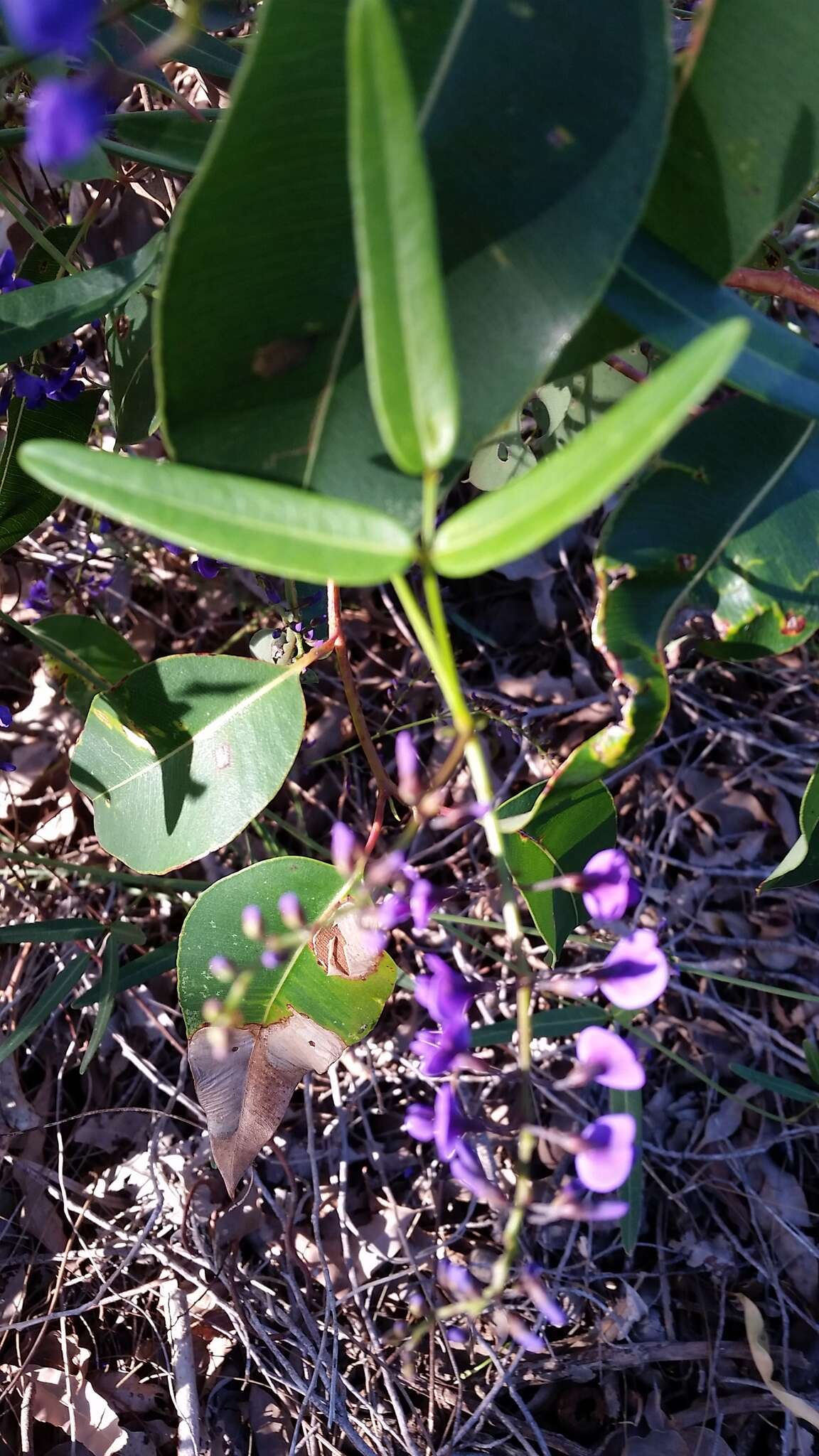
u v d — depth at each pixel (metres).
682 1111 0.43
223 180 0.17
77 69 0.26
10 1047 0.34
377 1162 0.42
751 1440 0.38
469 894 0.44
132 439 0.34
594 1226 0.41
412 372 0.15
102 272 0.27
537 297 0.18
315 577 0.16
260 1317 0.39
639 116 0.18
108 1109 0.41
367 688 0.49
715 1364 0.38
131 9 0.21
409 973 0.40
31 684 0.50
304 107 0.17
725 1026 0.44
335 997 0.29
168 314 0.18
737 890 0.47
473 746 0.19
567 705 0.47
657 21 0.18
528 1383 0.38
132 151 0.27
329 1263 0.40
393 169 0.13
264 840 0.41
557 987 0.20
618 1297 0.39
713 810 0.48
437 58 0.18
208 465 0.19
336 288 0.18
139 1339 0.39
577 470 0.14
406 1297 0.39
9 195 0.32
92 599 0.48
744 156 0.20
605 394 0.36
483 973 0.45
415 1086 0.43
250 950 0.29
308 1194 0.41
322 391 0.19
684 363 0.13
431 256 0.14
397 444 0.16
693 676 0.48
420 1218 0.41
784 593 0.23
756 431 0.23
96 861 0.46
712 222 0.21
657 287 0.21
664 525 0.23
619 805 0.48
